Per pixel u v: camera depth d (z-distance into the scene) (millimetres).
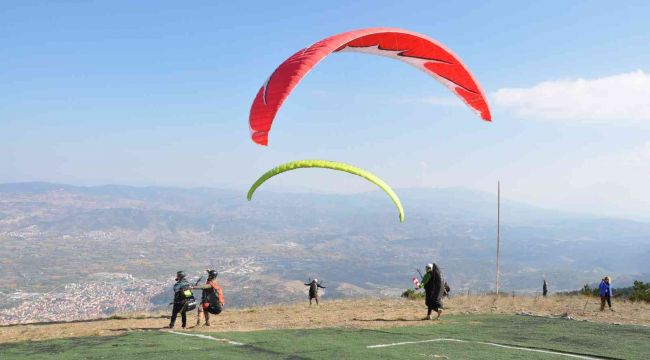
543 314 20844
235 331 15250
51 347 12266
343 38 14125
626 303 27656
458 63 16484
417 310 22359
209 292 16828
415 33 15453
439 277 18656
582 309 23438
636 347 13234
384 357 11227
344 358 11031
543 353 12133
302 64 13062
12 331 16531
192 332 14992
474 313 20891
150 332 14984
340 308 24344
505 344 13320
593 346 13289
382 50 16781
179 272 16609
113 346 12289
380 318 19078
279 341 13117
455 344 13172
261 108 13445
